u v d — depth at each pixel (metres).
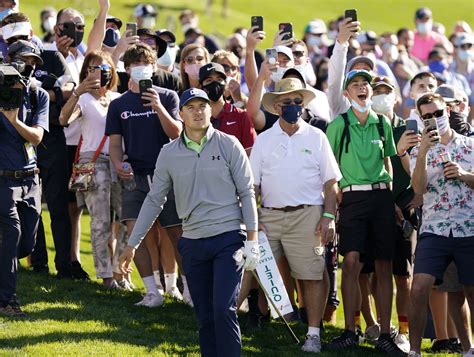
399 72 53.25
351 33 32.41
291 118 28.80
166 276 33.75
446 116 28.06
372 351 29.62
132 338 27.70
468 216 27.78
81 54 37.44
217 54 35.44
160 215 31.47
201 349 24.84
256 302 31.30
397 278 31.42
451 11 147.00
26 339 26.39
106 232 33.16
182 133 25.03
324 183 29.11
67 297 30.95
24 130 27.83
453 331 31.38
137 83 31.58
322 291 29.23
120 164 31.31
